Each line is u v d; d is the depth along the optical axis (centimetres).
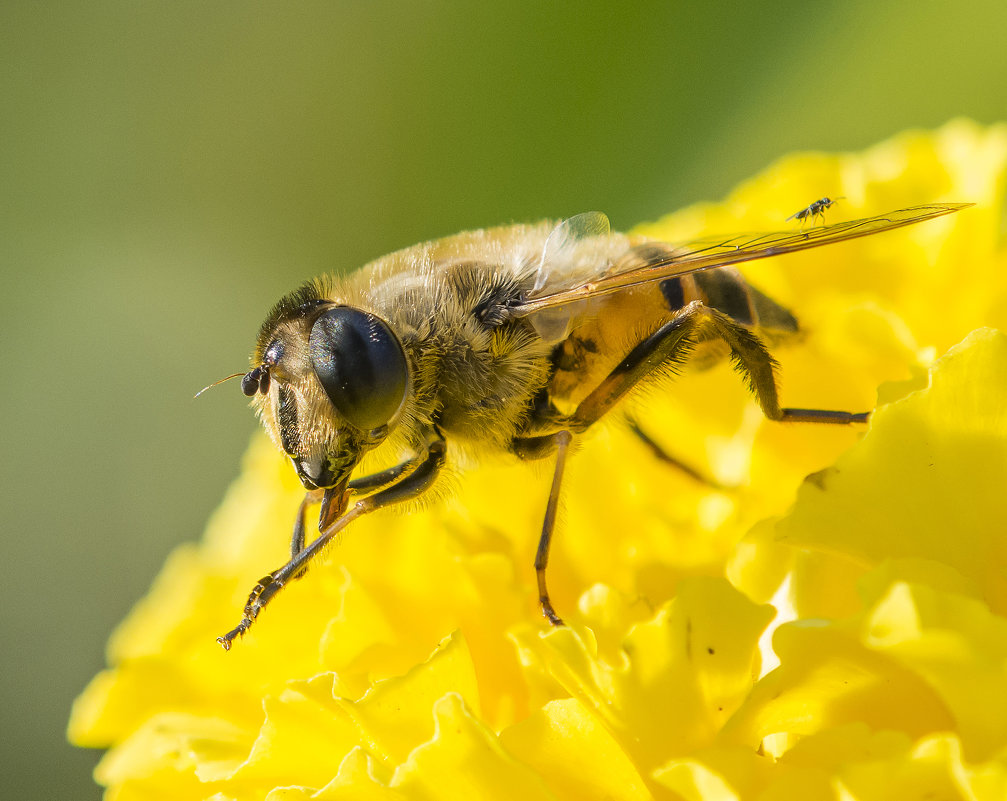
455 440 11
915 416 9
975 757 9
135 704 10
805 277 11
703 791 9
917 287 10
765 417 10
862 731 9
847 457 9
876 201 11
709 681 9
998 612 9
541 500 11
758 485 10
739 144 12
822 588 10
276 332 10
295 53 12
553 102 12
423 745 9
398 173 12
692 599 9
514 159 12
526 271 11
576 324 11
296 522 10
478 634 10
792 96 12
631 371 11
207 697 10
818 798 9
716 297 11
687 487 11
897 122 11
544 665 10
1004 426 9
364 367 10
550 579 10
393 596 10
